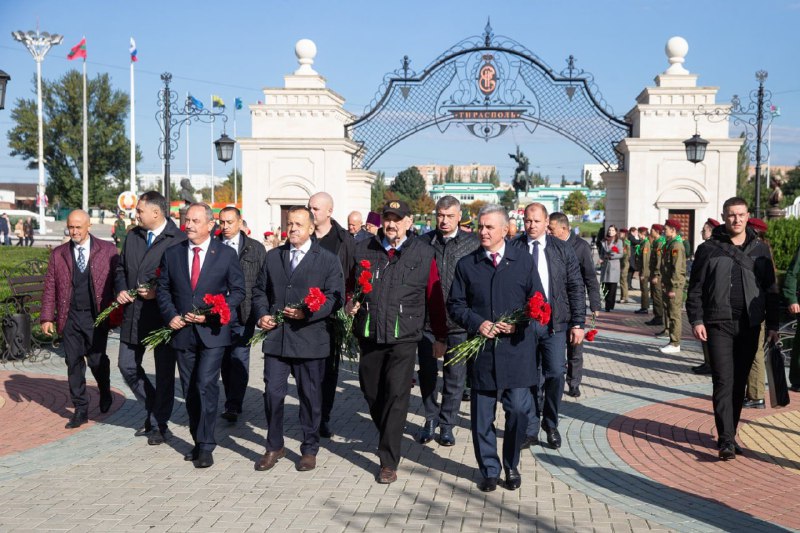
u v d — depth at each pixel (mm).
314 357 5863
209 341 6012
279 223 23250
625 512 5020
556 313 6555
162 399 6570
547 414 6586
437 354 6059
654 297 14547
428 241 7336
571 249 6754
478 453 5477
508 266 5484
